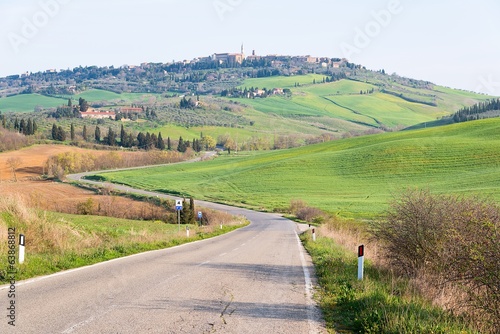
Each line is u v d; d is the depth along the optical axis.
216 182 104.44
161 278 11.95
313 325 7.84
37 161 120.38
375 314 7.91
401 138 124.25
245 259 18.09
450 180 79.56
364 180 91.31
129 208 62.78
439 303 9.42
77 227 21.64
